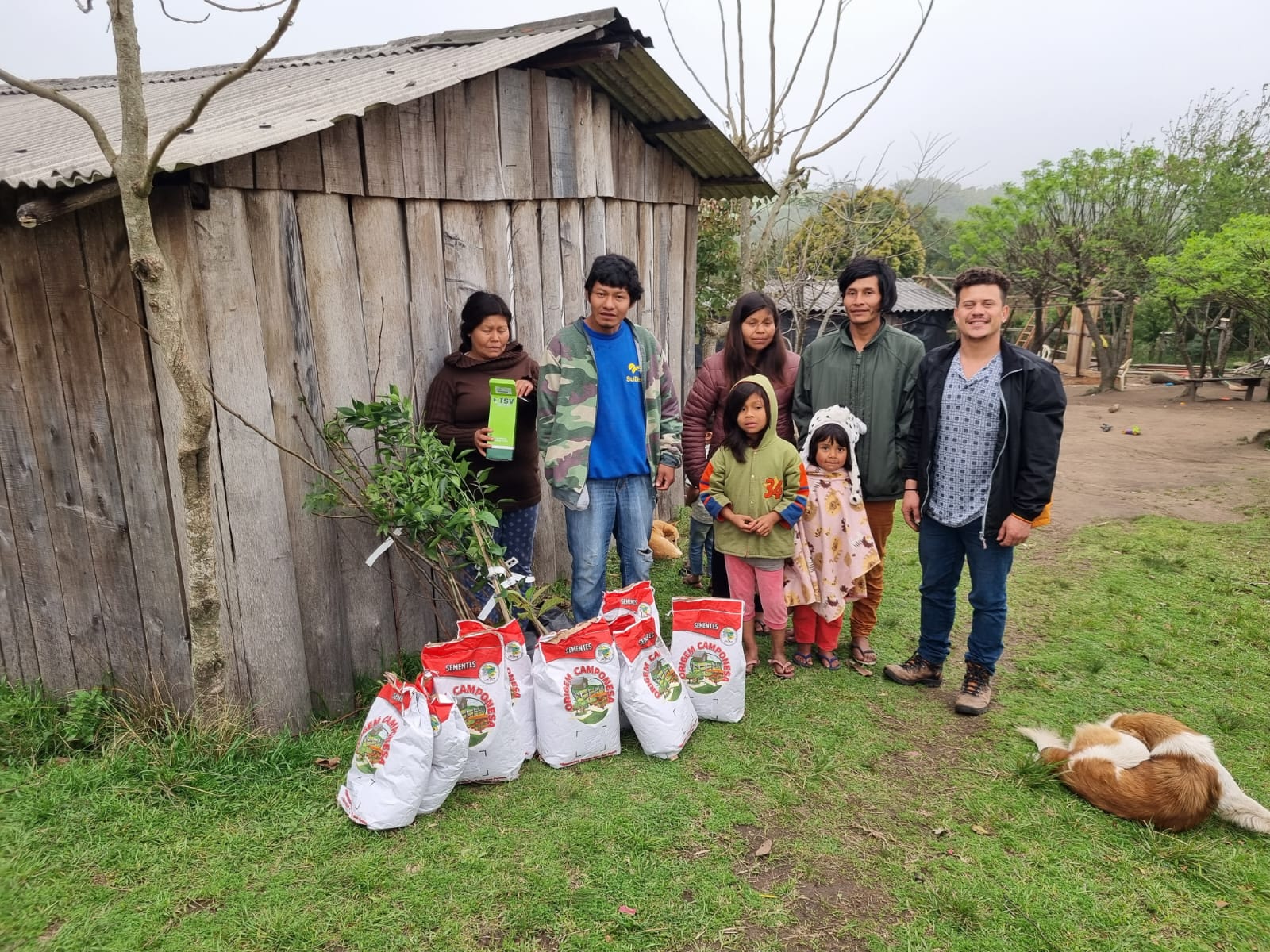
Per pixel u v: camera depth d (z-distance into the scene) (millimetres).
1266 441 10930
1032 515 3260
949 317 19312
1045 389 3180
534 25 4555
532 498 3883
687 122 5137
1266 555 5906
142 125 2199
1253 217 12680
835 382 3801
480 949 2188
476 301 3523
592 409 3543
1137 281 19328
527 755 3061
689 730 3229
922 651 3838
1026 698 3721
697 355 9625
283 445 3111
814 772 3059
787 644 4348
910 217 9055
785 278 9266
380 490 3162
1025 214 20844
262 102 3857
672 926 2289
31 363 3059
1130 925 2336
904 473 3701
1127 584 5273
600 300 3447
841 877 2510
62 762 2953
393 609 3656
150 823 2604
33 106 5477
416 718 2666
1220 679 3938
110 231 2691
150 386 2811
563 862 2531
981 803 2893
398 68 4340
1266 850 2674
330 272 3240
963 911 2354
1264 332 14023
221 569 2959
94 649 3312
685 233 6070
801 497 3633
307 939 2193
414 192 3580
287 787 2832
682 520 6488
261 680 3125
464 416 3605
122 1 2113
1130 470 9484
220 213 2781
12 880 2330
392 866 2486
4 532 3402
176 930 2207
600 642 3078
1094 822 2797
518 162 4199
